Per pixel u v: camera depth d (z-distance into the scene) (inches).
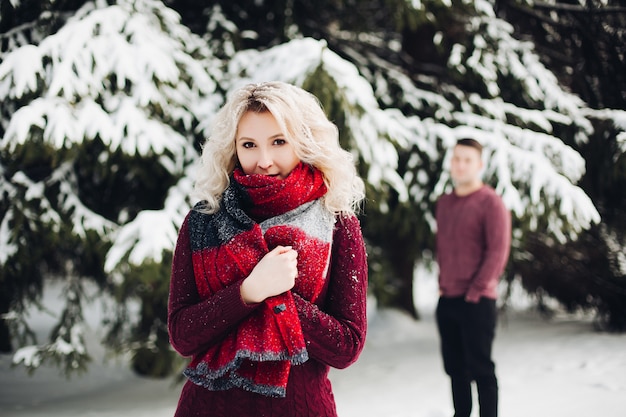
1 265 152.2
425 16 183.2
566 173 180.7
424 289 394.9
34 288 189.2
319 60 148.3
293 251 44.9
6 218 155.3
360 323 48.4
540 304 272.4
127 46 145.4
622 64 209.0
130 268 141.7
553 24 215.2
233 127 48.6
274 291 44.1
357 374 195.8
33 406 167.6
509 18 223.6
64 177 166.4
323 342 46.0
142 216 147.3
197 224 50.6
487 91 207.5
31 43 155.7
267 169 48.8
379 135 159.2
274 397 46.8
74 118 136.9
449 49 217.0
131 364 200.5
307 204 49.0
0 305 181.2
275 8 202.4
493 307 122.9
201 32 204.8
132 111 144.8
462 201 126.5
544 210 173.9
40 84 141.9
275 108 47.1
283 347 44.8
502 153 176.2
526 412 140.6
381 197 167.2
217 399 47.3
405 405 155.8
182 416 48.4
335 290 49.4
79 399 175.8
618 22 213.8
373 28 251.6
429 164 191.6
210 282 47.5
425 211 195.0
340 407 157.0
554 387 161.5
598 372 173.9
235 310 44.4
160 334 187.0
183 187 155.4
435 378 185.2
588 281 249.8
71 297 183.6
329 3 217.8
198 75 163.2
